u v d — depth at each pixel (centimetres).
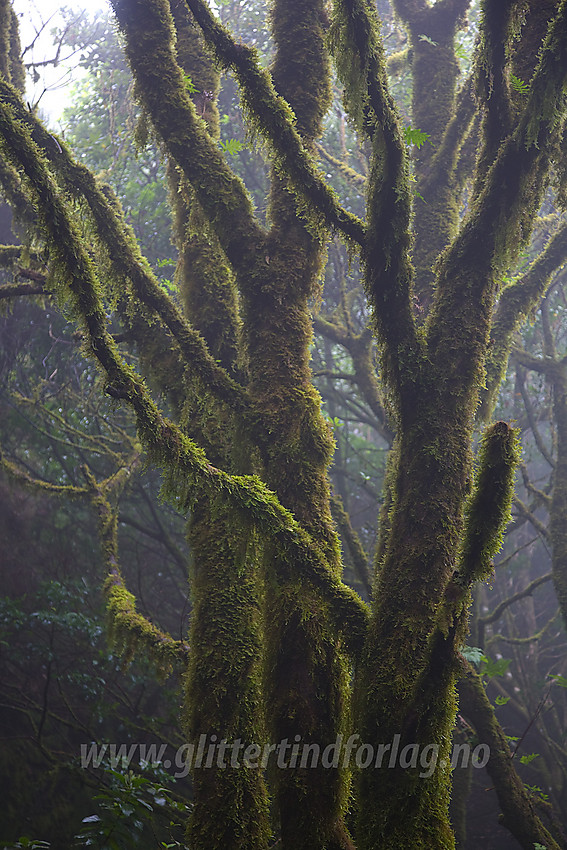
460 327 338
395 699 288
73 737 1013
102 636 955
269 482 359
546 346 904
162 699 977
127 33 400
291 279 381
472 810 1063
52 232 320
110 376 321
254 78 358
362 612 315
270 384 372
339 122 1013
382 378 353
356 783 290
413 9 673
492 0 338
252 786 343
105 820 452
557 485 787
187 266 453
